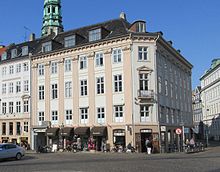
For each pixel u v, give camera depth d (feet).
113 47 140.56
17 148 97.04
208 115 323.16
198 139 301.02
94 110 142.31
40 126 157.38
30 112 162.40
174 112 165.78
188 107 198.70
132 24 143.02
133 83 135.03
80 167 65.26
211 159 84.79
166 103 151.33
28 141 163.02
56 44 160.97
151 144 128.77
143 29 141.18
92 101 143.23
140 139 131.85
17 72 172.14
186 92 196.65
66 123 150.10
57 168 64.08
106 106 139.44
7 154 93.61
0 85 178.60
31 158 101.45
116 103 137.08
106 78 140.87
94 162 78.28
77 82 148.56
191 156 101.50
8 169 64.39
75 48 149.89
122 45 138.62
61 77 153.79
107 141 137.18
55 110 154.30
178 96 176.24
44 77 159.74
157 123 134.82
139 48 137.69
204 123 339.36
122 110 136.05
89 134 142.31
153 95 135.44
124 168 61.93
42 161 86.89
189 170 57.67
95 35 146.51
